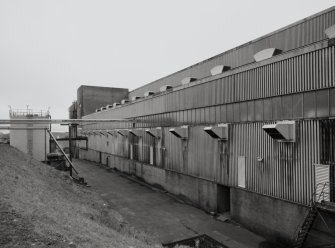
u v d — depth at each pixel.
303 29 19.53
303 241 14.03
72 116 81.81
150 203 25.61
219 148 21.91
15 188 13.30
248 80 19.16
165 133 30.12
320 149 14.41
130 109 40.38
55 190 18.09
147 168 34.66
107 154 50.78
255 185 18.47
